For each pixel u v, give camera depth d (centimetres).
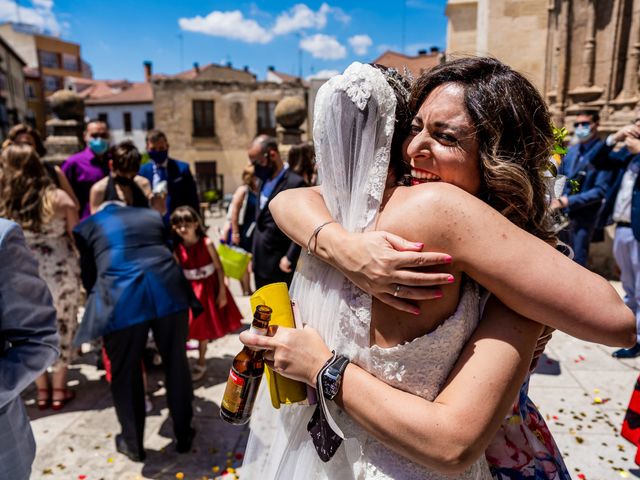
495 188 98
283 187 396
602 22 569
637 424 249
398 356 98
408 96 115
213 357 437
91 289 301
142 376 287
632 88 558
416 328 98
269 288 120
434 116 100
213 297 388
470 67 103
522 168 98
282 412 127
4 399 134
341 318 106
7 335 141
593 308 88
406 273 91
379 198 103
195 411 346
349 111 107
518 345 95
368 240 97
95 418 341
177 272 293
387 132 104
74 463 288
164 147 483
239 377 120
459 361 97
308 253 115
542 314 90
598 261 625
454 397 93
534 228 106
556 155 129
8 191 338
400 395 97
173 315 283
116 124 3875
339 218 115
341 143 109
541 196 105
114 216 295
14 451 141
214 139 3062
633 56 552
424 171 104
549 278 88
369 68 106
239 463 287
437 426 90
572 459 276
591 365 390
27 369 138
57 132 629
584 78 587
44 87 5512
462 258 93
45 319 146
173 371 289
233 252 473
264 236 403
